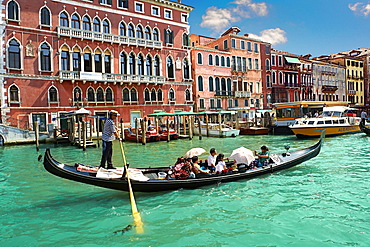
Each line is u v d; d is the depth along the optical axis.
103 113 26.98
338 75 52.44
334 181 8.90
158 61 31.06
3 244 5.25
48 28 24.16
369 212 6.38
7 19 22.25
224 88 37.53
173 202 7.21
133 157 15.19
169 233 5.55
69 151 17.73
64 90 24.80
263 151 9.76
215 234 5.47
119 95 27.86
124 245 5.14
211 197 7.52
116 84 27.62
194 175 8.13
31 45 23.33
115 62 27.78
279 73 43.97
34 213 6.75
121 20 28.34
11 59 22.61
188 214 6.46
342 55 55.03
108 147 8.17
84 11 26.05
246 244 5.07
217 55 36.88
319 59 55.38
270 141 21.53
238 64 39.16
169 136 22.70
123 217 6.41
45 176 10.59
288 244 5.04
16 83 22.66
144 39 29.47
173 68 32.12
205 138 24.81
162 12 31.39
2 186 9.19
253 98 40.62
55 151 17.75
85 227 5.93
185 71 33.47
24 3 23.09
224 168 8.65
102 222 6.16
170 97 31.88
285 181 8.95
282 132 27.06
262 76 41.91
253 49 40.81
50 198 7.86
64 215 6.60
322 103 28.23
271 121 29.75
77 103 24.70
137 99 29.09
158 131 24.28
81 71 25.33
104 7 27.19
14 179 10.15
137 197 7.65
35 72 23.53
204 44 42.59
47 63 24.22
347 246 4.94
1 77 22.00
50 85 24.12
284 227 5.70
